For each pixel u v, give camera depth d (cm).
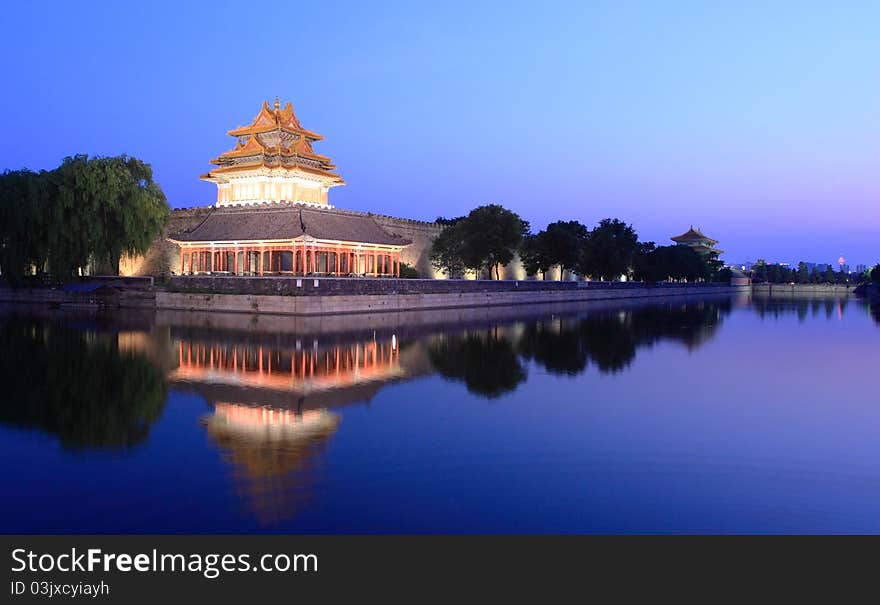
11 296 9000
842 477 1955
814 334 6378
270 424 2445
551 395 3091
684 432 2438
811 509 1711
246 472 1897
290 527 1552
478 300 10275
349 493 1758
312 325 6253
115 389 3034
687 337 5922
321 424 2461
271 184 10481
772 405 2923
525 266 12925
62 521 1562
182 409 2659
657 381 3519
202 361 3919
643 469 2003
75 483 1792
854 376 3747
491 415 2659
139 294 8181
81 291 8275
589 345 5106
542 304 11512
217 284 7925
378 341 5069
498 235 10544
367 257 9556
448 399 2956
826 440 2350
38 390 2981
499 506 1697
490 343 5066
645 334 6141
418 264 11781
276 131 10712
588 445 2250
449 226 12106
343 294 7762
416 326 6450
